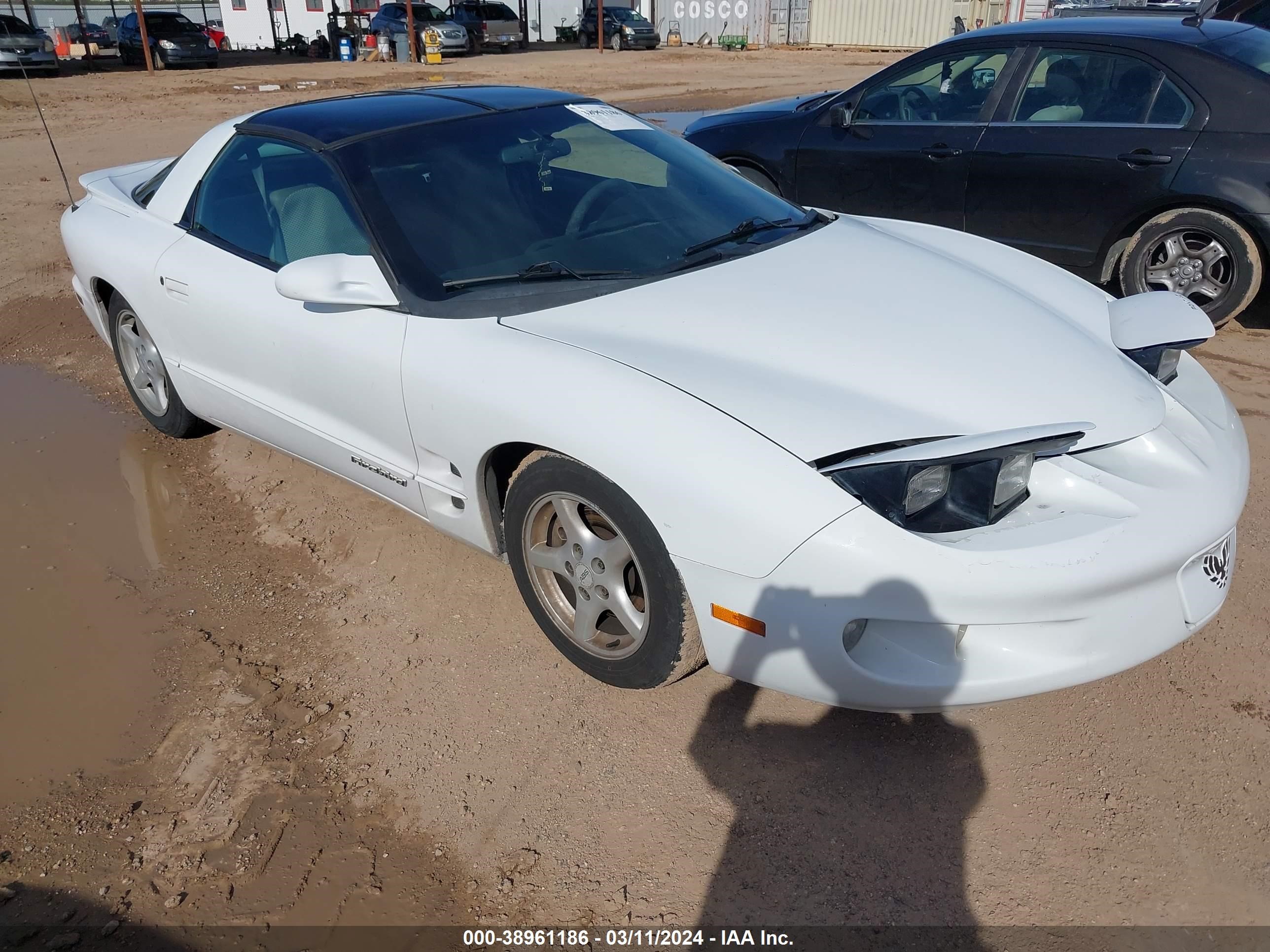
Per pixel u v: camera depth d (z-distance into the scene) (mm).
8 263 7184
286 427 3328
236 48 40844
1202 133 4734
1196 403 2629
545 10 42031
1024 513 2166
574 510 2510
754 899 2064
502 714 2609
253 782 2414
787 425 2164
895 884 2088
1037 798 2287
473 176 3066
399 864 2182
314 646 2914
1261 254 4734
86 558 3408
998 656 2111
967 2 32312
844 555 2031
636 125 3643
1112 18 5453
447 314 2703
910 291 2764
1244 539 3252
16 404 4730
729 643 2246
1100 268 5230
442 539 3459
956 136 5484
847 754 2438
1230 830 2182
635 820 2270
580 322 2592
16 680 2799
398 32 28625
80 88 20250
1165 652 2443
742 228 3139
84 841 2260
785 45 35938
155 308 3699
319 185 3082
